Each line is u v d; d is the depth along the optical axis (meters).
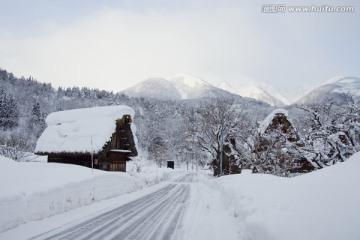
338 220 4.66
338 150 19.52
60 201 12.80
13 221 9.59
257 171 31.17
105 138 29.84
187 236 8.65
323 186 6.81
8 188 10.79
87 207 14.26
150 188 26.31
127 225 10.14
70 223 10.30
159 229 9.58
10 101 98.62
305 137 21.33
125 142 34.94
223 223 9.75
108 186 18.98
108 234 8.80
